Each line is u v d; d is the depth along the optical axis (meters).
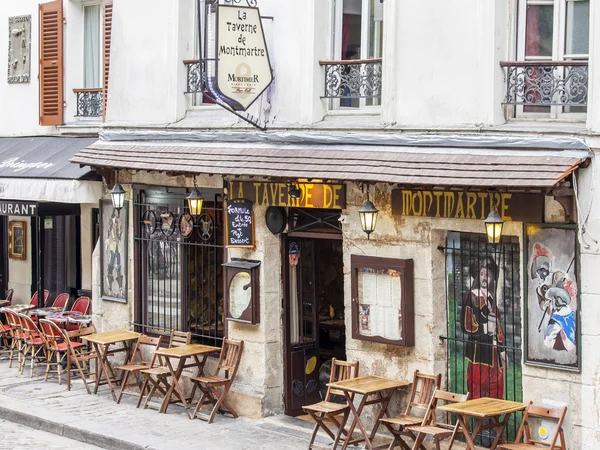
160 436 12.52
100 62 17.23
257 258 13.32
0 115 18.67
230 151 13.20
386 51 11.84
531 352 10.65
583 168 10.15
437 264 11.57
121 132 15.09
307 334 13.77
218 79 12.26
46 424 13.38
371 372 12.15
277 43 13.04
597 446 10.16
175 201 14.56
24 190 15.78
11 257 19.08
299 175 11.88
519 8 11.02
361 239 12.13
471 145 10.94
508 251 11.12
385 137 11.73
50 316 16.39
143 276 15.14
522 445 10.41
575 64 10.43
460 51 11.20
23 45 18.08
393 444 11.34
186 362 14.21
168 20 14.47
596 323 10.12
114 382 15.15
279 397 13.45
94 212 17.38
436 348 11.59
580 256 10.19
